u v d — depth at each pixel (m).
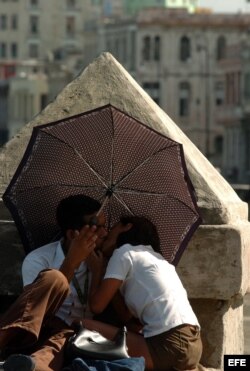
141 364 7.68
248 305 12.84
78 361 7.61
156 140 8.51
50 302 7.78
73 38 197.38
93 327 7.97
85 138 8.49
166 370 7.91
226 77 129.12
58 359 7.77
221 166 136.25
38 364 7.66
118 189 8.48
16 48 196.88
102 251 8.26
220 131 145.00
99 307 8.05
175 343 7.89
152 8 150.12
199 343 8.02
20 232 8.45
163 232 8.47
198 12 154.38
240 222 9.00
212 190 8.71
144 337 7.93
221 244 8.59
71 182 8.48
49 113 8.95
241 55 124.81
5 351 7.77
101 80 9.07
